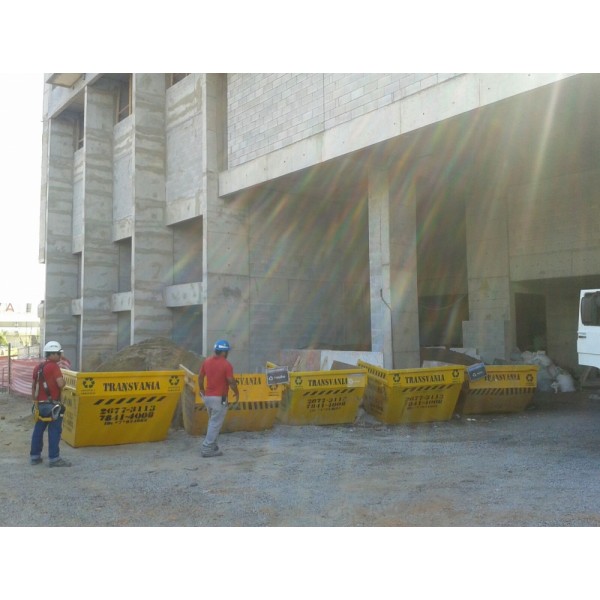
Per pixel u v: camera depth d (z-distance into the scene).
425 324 24.44
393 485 6.73
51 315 31.33
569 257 17.36
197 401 10.13
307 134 15.95
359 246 23.33
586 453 8.50
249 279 20.17
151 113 22.62
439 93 12.48
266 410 10.66
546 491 6.36
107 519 5.55
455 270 23.27
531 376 12.64
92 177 27.27
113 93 28.20
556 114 12.38
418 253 24.50
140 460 8.37
